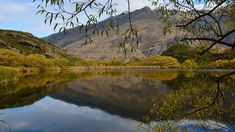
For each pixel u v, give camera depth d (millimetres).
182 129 9711
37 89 56031
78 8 5047
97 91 57562
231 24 6688
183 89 8641
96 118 31016
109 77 94938
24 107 36000
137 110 35125
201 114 8727
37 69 125875
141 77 90500
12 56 115750
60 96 48781
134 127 26438
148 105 38250
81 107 38562
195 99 8562
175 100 8602
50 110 35094
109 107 38281
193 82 8484
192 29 6754
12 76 67875
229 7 6684
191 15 6625
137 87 61656
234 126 17547
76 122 28812
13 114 31516
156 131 9172
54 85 66312
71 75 105812
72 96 49719
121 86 65625
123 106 38594
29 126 26547
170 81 69000
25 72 111938
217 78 7133
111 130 25484
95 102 43219
